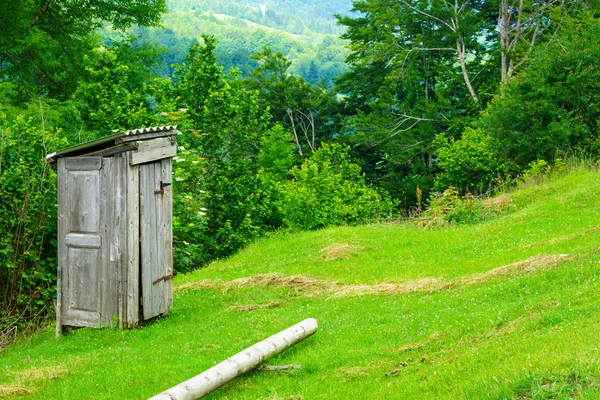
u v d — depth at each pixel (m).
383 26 49.94
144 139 12.30
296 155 53.00
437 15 48.72
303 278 14.97
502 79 41.31
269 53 60.16
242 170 22.58
